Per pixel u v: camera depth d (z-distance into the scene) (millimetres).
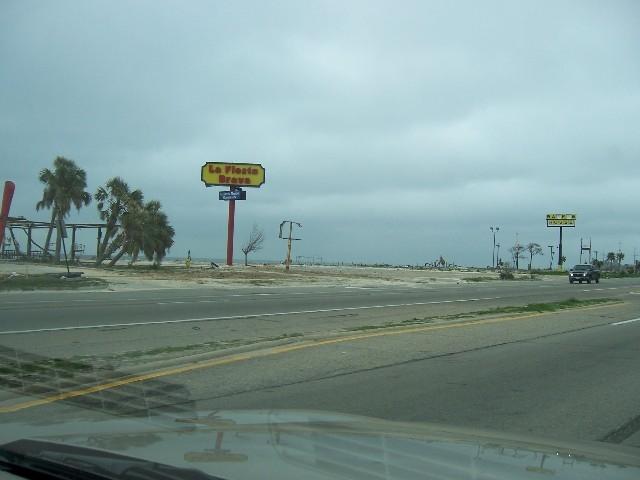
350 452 3830
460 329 16062
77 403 7527
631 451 4883
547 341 14641
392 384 9297
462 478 3326
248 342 12641
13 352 11078
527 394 8867
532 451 4297
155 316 17469
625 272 114312
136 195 53188
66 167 56188
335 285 38781
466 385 9383
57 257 55906
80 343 12258
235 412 5680
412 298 28531
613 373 10656
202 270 49406
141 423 4945
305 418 5254
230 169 61906
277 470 3289
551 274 93750
